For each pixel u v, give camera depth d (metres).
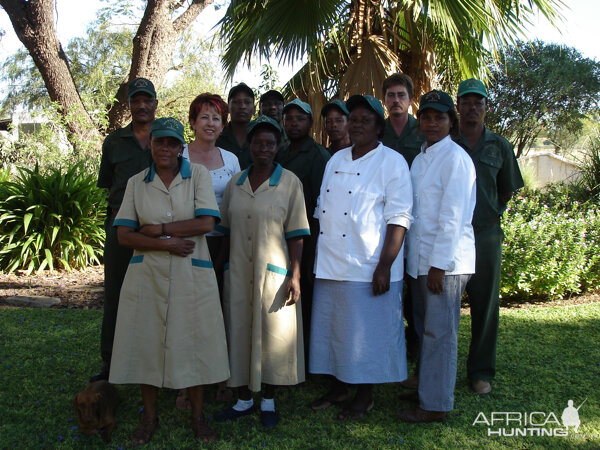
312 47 6.73
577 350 4.36
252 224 3.18
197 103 3.48
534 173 12.95
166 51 12.65
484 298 3.56
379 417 3.26
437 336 3.10
